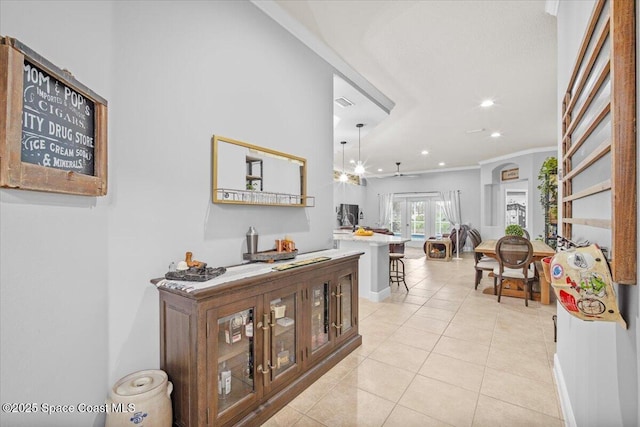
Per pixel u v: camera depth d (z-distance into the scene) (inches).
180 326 58.8
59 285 44.3
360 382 82.3
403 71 132.8
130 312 58.3
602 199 43.6
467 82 143.3
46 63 39.1
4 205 35.9
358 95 142.5
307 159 108.3
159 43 64.0
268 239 91.8
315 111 113.0
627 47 31.0
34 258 40.2
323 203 117.0
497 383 81.3
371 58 122.1
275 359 71.6
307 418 68.4
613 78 31.9
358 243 167.9
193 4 71.1
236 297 62.4
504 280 174.7
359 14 96.3
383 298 164.4
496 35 106.9
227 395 63.3
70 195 46.0
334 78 127.0
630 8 30.9
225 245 78.3
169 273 62.1
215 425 58.2
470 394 76.6
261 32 90.0
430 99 163.3
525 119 195.3
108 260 54.4
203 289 55.3
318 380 83.4
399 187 436.1
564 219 67.2
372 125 191.0
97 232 51.8
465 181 387.5
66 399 45.6
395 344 106.0
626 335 35.0
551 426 65.4
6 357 36.7
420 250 398.9
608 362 41.2
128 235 58.2
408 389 79.0
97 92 52.1
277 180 93.9
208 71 74.4
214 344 58.3
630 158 31.1
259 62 89.0
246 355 66.9
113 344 55.2
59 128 42.1
